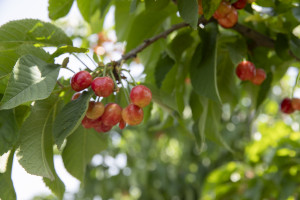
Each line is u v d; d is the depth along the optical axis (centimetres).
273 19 81
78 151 74
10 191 64
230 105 90
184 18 66
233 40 80
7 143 62
